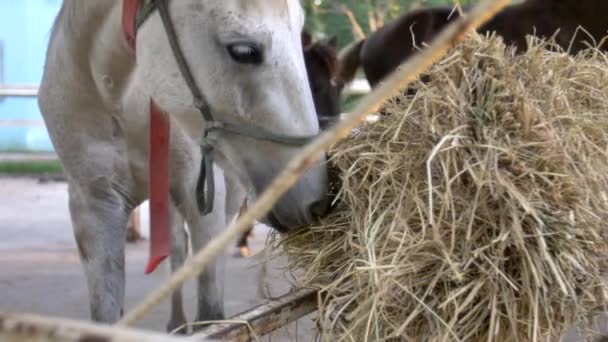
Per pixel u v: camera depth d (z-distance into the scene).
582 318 1.49
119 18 1.81
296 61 1.61
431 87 1.53
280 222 1.62
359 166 1.58
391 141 1.52
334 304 1.50
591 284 1.41
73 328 0.52
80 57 1.95
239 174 1.68
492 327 1.35
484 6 0.60
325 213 1.61
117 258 2.13
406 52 4.74
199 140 1.74
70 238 5.85
